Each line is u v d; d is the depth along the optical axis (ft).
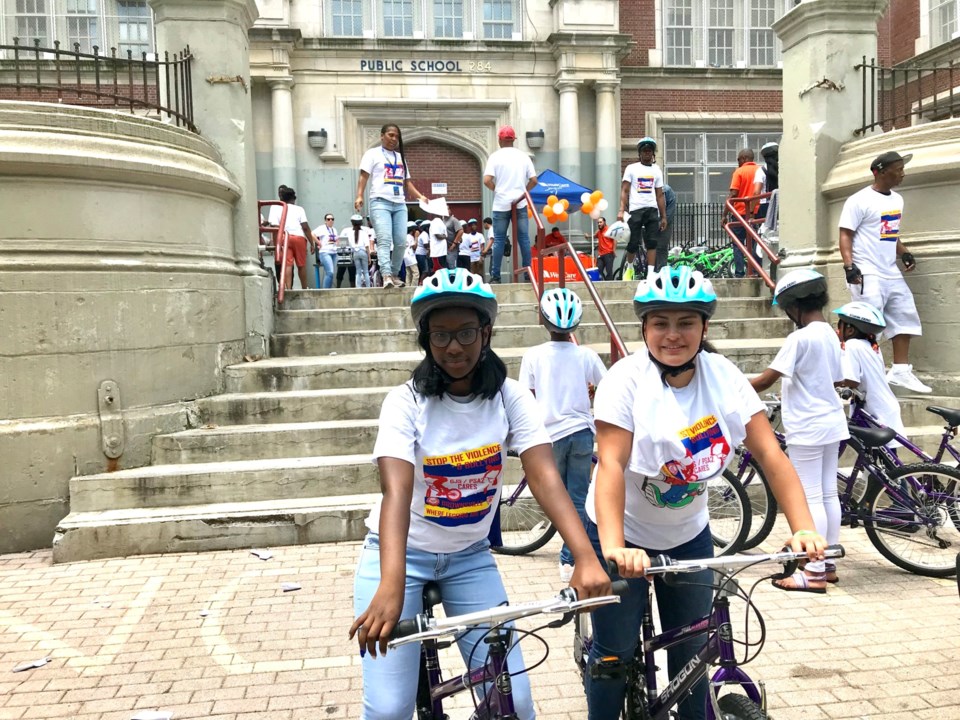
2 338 17.79
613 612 8.03
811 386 14.57
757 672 11.46
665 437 7.77
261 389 22.33
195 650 12.62
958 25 43.34
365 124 53.47
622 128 57.98
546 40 53.88
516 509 17.38
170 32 23.52
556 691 11.07
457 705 10.96
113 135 19.33
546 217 25.68
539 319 26.32
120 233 19.38
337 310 26.27
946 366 22.40
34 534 18.04
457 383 7.50
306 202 52.54
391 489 7.01
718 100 58.80
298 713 10.71
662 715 7.82
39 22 52.65
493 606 7.77
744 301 28.12
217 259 22.61
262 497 18.48
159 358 20.02
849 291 23.15
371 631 6.32
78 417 18.53
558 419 15.46
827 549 6.98
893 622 13.15
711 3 59.47
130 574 16.07
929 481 15.39
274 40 50.31
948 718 10.21
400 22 55.01
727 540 16.71
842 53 25.62
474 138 54.70
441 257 45.57
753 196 32.73
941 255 22.34
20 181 17.97
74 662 12.25
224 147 23.82
